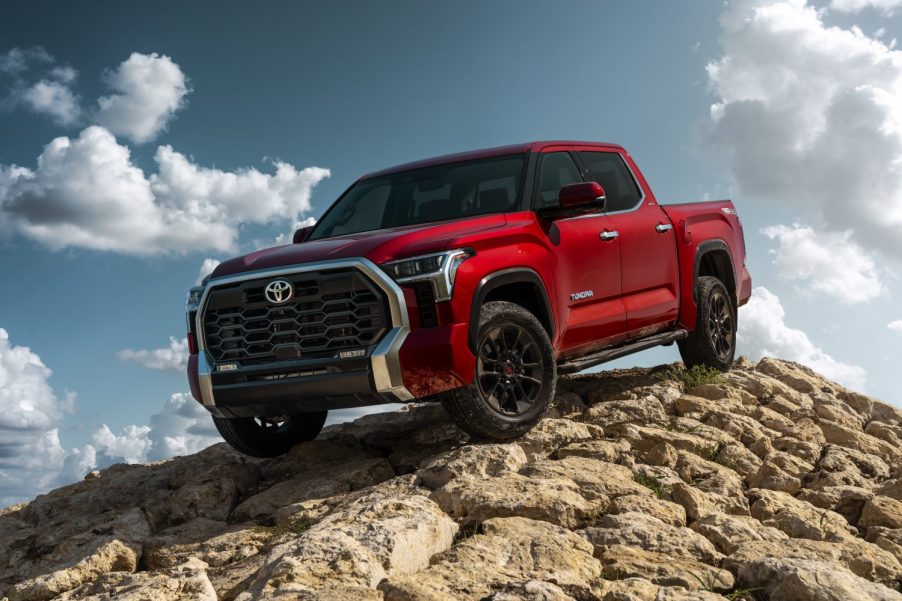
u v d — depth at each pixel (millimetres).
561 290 5801
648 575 3553
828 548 3990
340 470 5551
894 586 3822
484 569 3518
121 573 4105
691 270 7219
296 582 3273
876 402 7594
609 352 6309
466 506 4293
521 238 5559
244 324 5195
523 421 5352
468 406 5094
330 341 4945
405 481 4863
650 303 6742
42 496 6613
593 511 4320
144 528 5023
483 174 6148
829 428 6461
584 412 6246
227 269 5352
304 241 6418
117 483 6340
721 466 5379
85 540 4906
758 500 4797
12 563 4863
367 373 4812
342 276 4918
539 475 4781
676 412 6512
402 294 4859
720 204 8078
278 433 6297
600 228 6312
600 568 3662
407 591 3139
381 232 5508
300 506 4809
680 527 4164
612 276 6332
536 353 5473
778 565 3439
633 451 5461
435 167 6414
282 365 5016
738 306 8086
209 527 5004
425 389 4859
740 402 6750
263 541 4516
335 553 3451
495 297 5555
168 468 6473
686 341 7379
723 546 4086
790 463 5574
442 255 4957
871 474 5719
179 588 3582
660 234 6945
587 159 6734
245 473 5688
